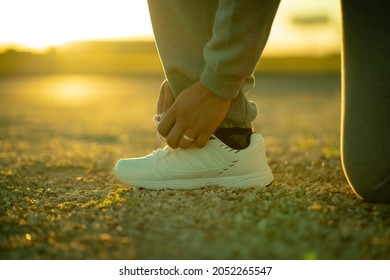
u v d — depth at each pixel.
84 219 1.62
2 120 6.61
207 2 1.77
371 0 1.65
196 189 1.97
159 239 1.41
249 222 1.48
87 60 26.62
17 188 2.25
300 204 1.69
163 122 1.83
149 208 1.69
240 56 1.61
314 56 29.83
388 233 1.40
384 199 1.76
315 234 1.39
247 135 1.97
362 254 1.30
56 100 10.23
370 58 1.67
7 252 1.39
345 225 1.47
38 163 3.11
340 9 1.77
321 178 2.34
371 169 1.71
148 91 12.94
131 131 5.70
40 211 1.77
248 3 1.54
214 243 1.36
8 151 3.75
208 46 1.67
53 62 25.56
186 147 1.86
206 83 1.70
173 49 1.82
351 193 1.95
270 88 14.07
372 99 1.69
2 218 1.67
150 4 1.85
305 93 12.22
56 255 1.37
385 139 1.67
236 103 1.86
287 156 3.40
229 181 1.98
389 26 1.64
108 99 10.62
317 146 4.03
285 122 6.51
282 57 29.69
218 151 1.94
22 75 20.08
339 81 16.75
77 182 2.49
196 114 1.77
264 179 2.01
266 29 1.63
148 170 1.99
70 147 4.19
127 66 24.53
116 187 2.26
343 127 1.81
